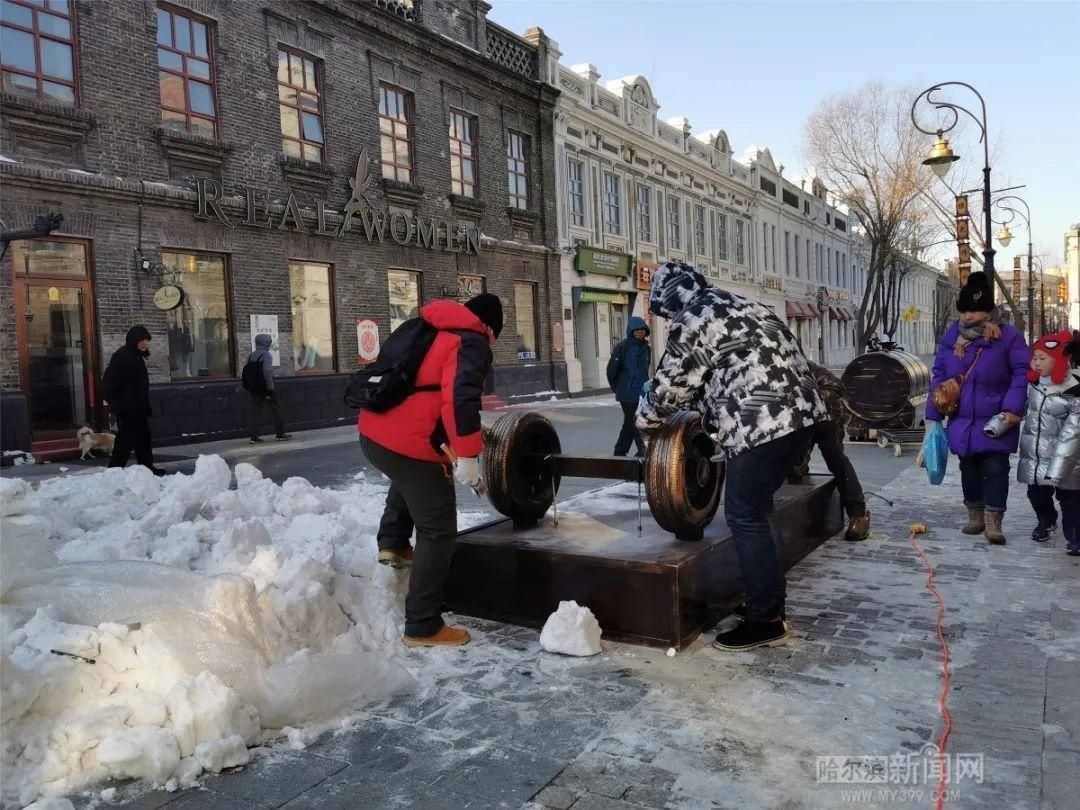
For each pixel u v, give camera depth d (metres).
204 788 2.63
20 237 9.25
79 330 11.45
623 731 2.97
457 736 2.97
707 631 4.04
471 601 4.35
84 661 2.87
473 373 3.59
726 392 3.71
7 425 10.38
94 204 11.47
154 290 12.22
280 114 14.62
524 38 21.89
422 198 17.94
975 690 3.25
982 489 5.94
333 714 3.14
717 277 33.00
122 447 9.17
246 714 2.91
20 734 2.65
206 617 3.16
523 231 21.44
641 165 27.31
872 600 4.45
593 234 24.39
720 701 3.21
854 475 5.82
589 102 24.17
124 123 11.91
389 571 4.27
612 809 2.46
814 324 44.78
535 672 3.56
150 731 2.69
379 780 2.67
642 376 9.44
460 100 19.20
